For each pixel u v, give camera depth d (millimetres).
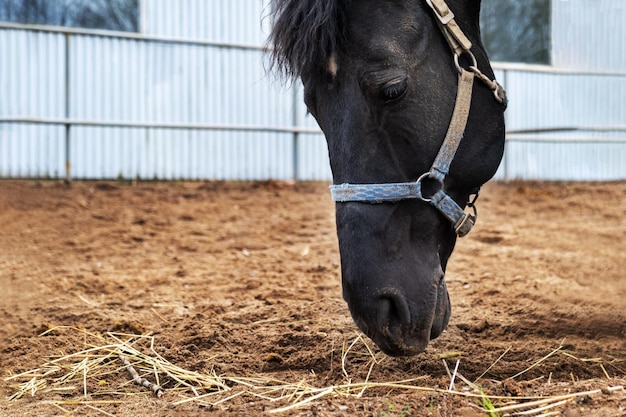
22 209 10453
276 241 8195
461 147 2680
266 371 3389
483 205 11711
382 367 3281
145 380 3193
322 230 8961
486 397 2611
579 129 17031
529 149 16844
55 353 3719
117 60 13953
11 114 13250
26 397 3062
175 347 3715
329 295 5016
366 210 2479
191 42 14422
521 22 17188
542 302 4703
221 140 14758
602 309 4418
